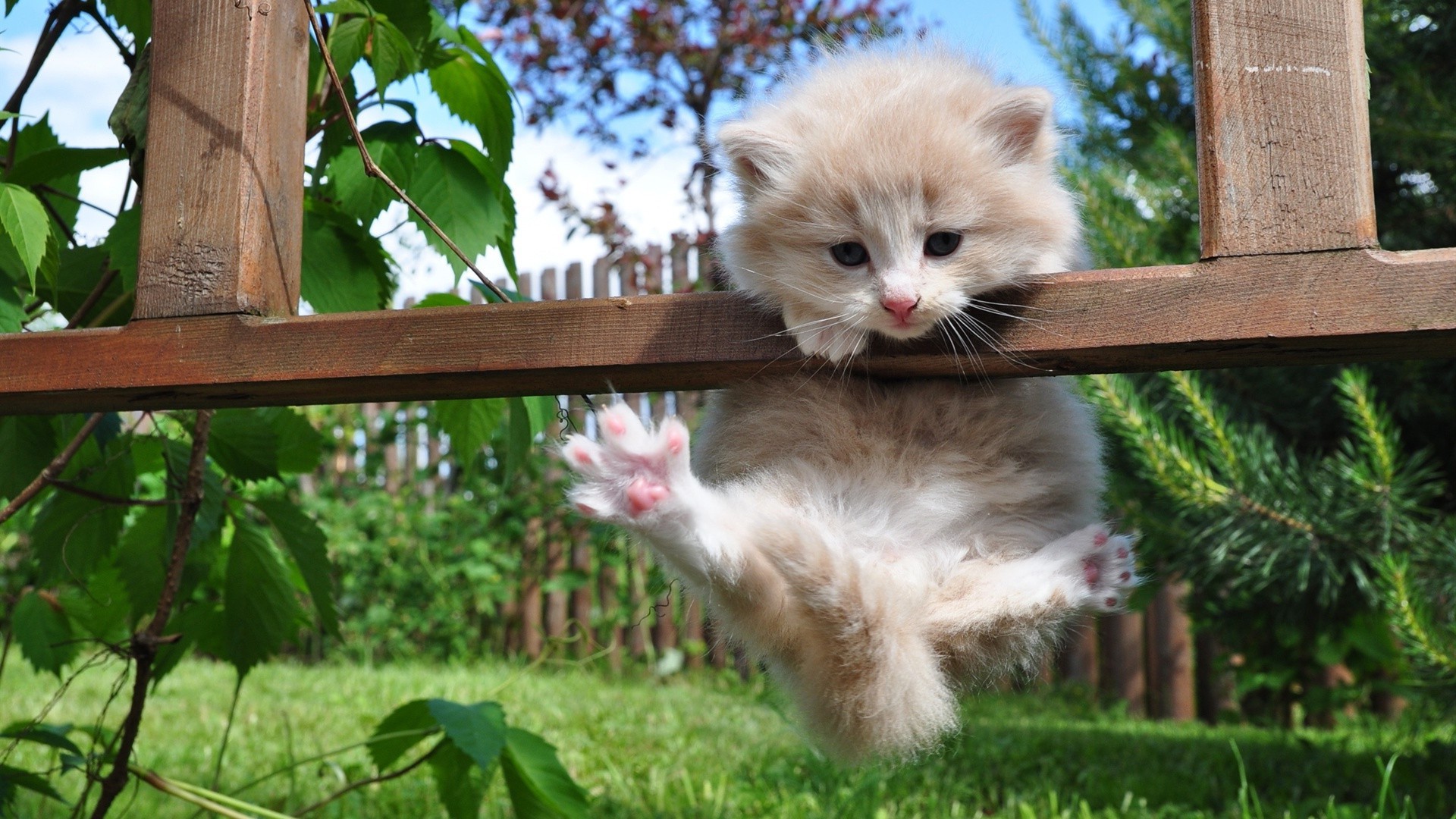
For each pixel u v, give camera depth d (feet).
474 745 1.74
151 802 2.31
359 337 1.43
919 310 1.42
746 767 2.71
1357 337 1.28
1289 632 2.92
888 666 1.42
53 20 1.78
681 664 4.75
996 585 1.49
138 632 1.90
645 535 1.39
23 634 2.04
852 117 1.52
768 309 1.48
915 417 1.52
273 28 1.48
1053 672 4.53
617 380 1.48
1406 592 2.25
